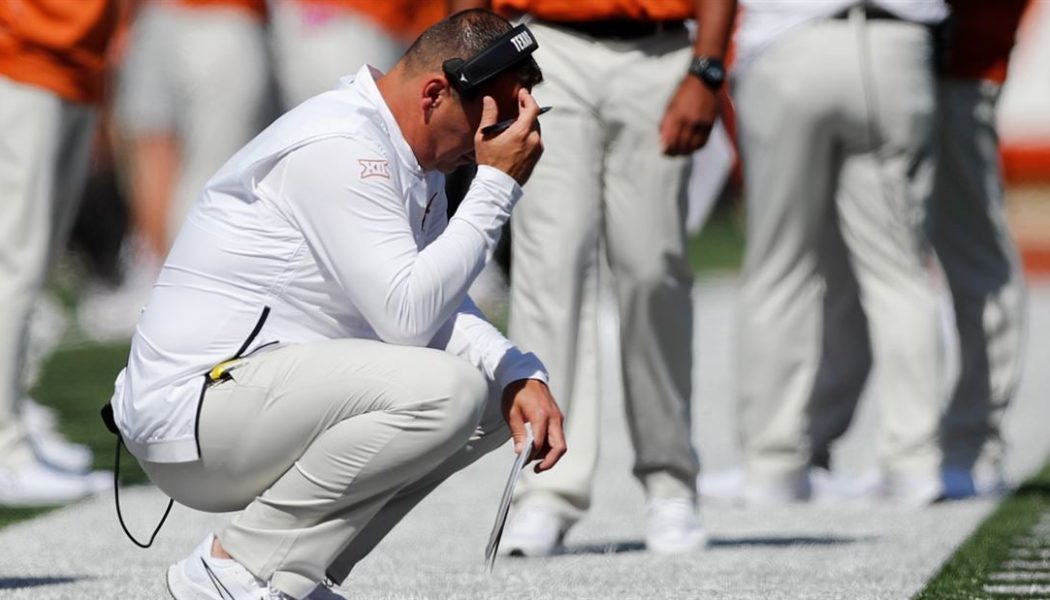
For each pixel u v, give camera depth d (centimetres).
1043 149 7419
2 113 2625
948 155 2728
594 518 2438
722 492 2638
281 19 4119
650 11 2069
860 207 2511
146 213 5134
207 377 1436
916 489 2550
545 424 1480
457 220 1443
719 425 3500
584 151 2091
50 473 2628
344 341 1442
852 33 2455
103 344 4959
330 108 1456
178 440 1440
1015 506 2539
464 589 1845
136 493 2639
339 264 1421
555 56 2095
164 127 4803
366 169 1424
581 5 2075
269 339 1450
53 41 2625
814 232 2564
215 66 4088
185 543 2188
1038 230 7519
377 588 1848
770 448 2614
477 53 1449
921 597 1781
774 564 2017
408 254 1423
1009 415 3631
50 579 1920
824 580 1895
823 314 2775
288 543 1441
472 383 1426
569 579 1914
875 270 2544
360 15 4044
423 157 1472
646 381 2133
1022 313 2739
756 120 2509
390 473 1427
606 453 3141
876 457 2986
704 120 2039
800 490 2622
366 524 1478
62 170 2680
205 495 1475
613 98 2086
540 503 2114
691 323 2144
